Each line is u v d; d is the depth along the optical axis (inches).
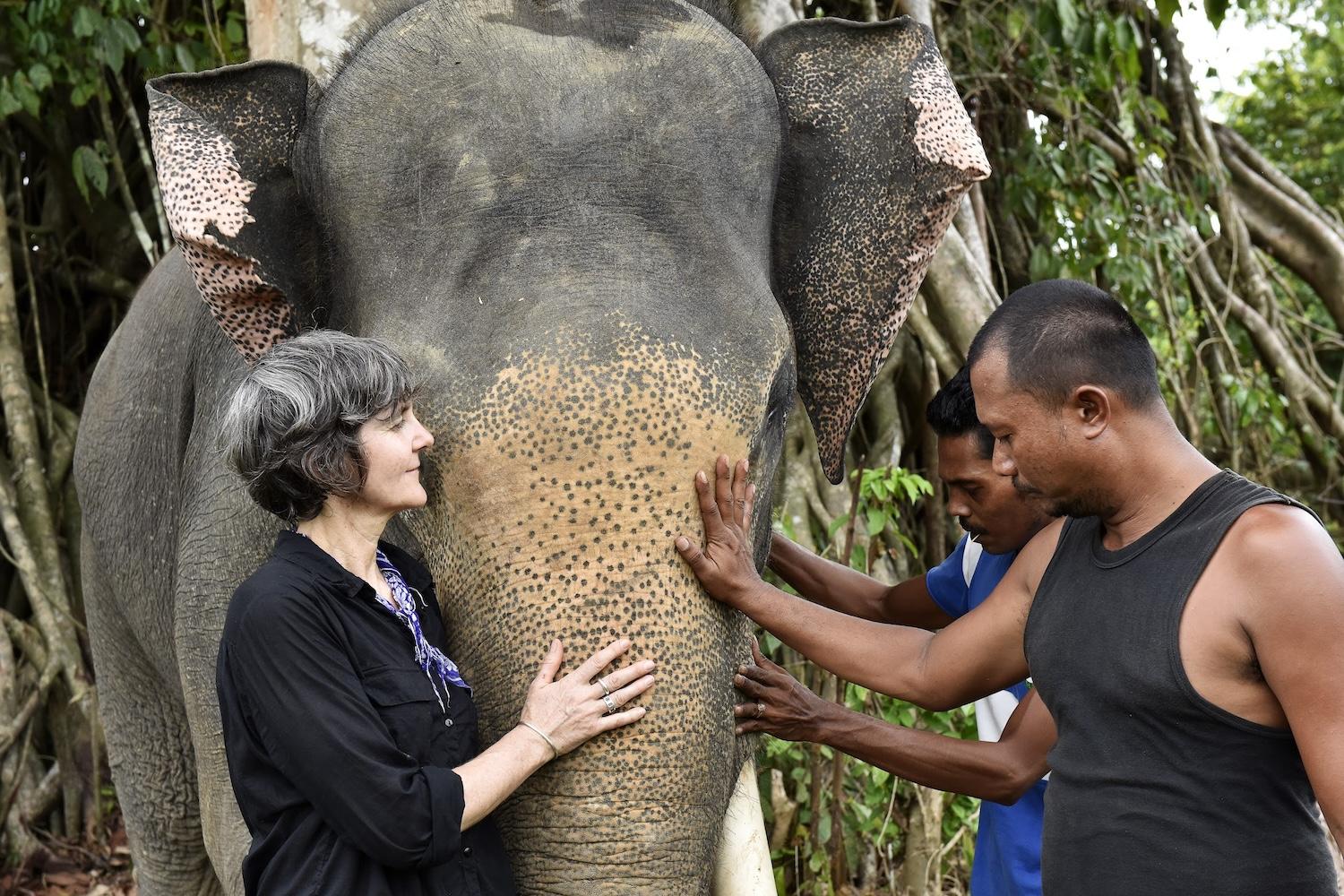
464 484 69.9
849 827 165.8
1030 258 231.9
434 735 71.6
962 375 94.7
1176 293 262.4
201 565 96.8
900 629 83.8
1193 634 65.8
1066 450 68.8
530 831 68.2
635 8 82.0
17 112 242.7
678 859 67.4
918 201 85.4
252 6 131.3
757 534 81.2
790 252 87.9
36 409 237.3
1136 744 68.4
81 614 227.5
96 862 209.0
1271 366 264.4
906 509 208.5
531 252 72.9
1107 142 242.4
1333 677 62.2
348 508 73.5
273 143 82.8
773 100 85.7
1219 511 66.7
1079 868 69.8
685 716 68.1
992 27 229.0
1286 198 280.2
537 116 75.8
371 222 78.1
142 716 133.4
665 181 75.7
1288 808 66.4
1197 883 66.2
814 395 89.7
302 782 69.9
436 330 73.0
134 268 250.7
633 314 70.6
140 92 249.3
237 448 72.9
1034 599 74.6
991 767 91.0
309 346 72.1
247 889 73.6
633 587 67.8
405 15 82.7
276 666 70.6
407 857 67.9
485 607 69.7
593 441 67.9
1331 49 358.0
